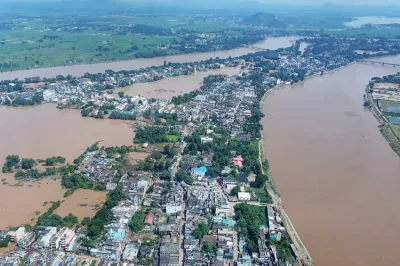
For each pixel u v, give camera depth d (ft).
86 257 620.49
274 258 613.11
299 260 615.57
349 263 618.85
